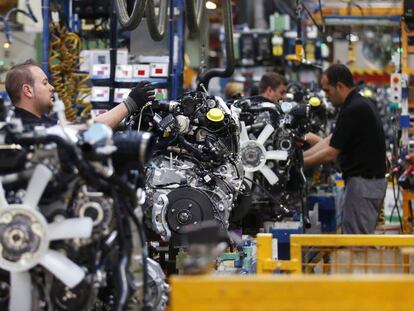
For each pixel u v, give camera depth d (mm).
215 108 12688
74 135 8305
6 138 8062
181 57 18672
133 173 8430
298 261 9078
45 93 11250
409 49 19359
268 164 16125
